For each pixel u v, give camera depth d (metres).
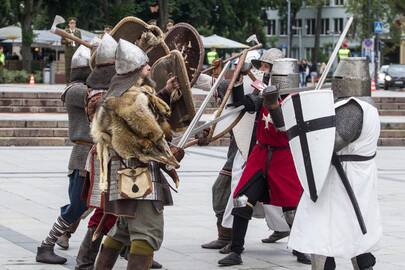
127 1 61.38
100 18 60.38
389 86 53.28
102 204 8.06
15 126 23.94
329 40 117.94
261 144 9.93
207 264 10.04
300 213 8.15
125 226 8.16
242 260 10.27
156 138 7.66
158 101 7.79
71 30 27.58
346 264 10.16
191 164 19.89
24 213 13.01
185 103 8.42
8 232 11.53
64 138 23.89
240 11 71.38
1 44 60.66
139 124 7.60
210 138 10.14
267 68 10.60
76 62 9.80
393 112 33.31
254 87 9.91
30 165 19.03
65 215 9.83
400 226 12.59
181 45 9.27
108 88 8.29
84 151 9.70
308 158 7.85
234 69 10.45
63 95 9.73
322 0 97.50
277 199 9.83
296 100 7.86
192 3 66.25
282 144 9.80
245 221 9.95
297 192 9.75
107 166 7.84
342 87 8.13
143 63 7.80
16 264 9.74
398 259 10.41
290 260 10.32
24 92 29.50
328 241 8.00
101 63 8.63
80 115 9.72
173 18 67.00
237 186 9.98
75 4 58.91
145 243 7.80
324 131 7.82
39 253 9.89
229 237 10.79
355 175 8.05
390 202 14.91
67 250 10.58
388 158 22.48
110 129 7.76
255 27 73.31
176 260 10.20
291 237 8.14
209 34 67.62
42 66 55.97
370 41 52.22
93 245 9.10
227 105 10.31
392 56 94.06
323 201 8.05
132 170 7.74
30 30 53.19
